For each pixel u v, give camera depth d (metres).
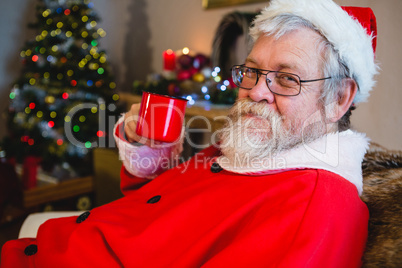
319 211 0.62
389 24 1.34
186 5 2.88
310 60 0.76
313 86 0.77
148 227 0.73
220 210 0.72
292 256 0.57
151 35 3.33
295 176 0.71
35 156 2.60
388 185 0.74
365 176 0.82
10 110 2.78
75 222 0.90
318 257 0.58
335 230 0.62
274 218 0.63
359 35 0.79
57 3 2.72
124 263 0.71
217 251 0.67
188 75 2.22
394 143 1.41
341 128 0.85
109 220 0.82
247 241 0.61
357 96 0.84
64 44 2.72
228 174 0.81
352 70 0.79
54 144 2.55
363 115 1.51
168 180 0.95
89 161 2.69
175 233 0.72
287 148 0.77
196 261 0.66
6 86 3.23
